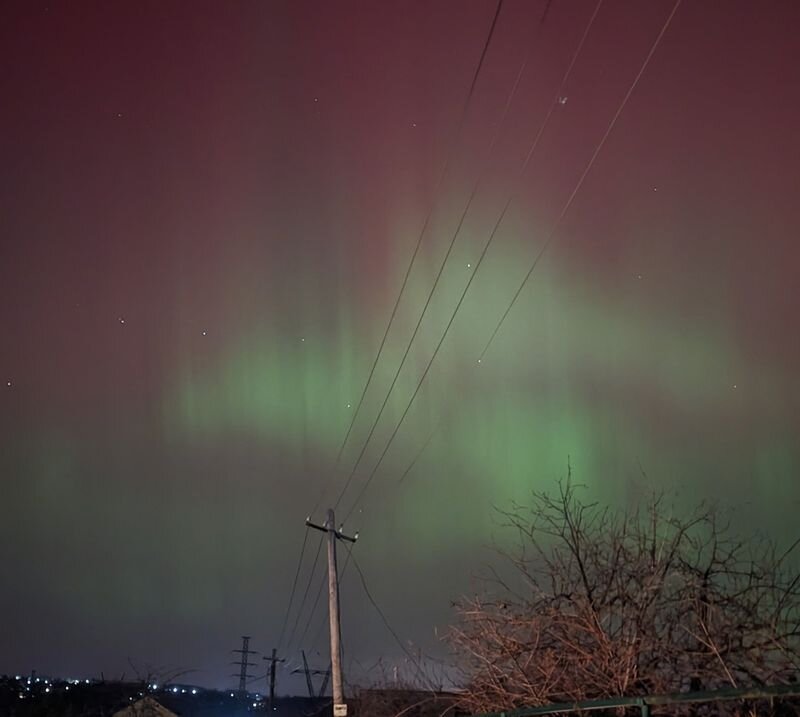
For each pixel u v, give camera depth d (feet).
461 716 42.37
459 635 38.04
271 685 184.65
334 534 91.81
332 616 88.94
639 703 24.45
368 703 66.18
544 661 35.63
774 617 31.14
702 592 32.76
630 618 33.86
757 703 26.53
